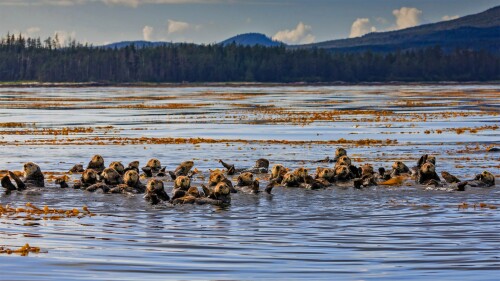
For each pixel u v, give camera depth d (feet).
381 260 44.21
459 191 70.95
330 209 61.82
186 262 43.86
